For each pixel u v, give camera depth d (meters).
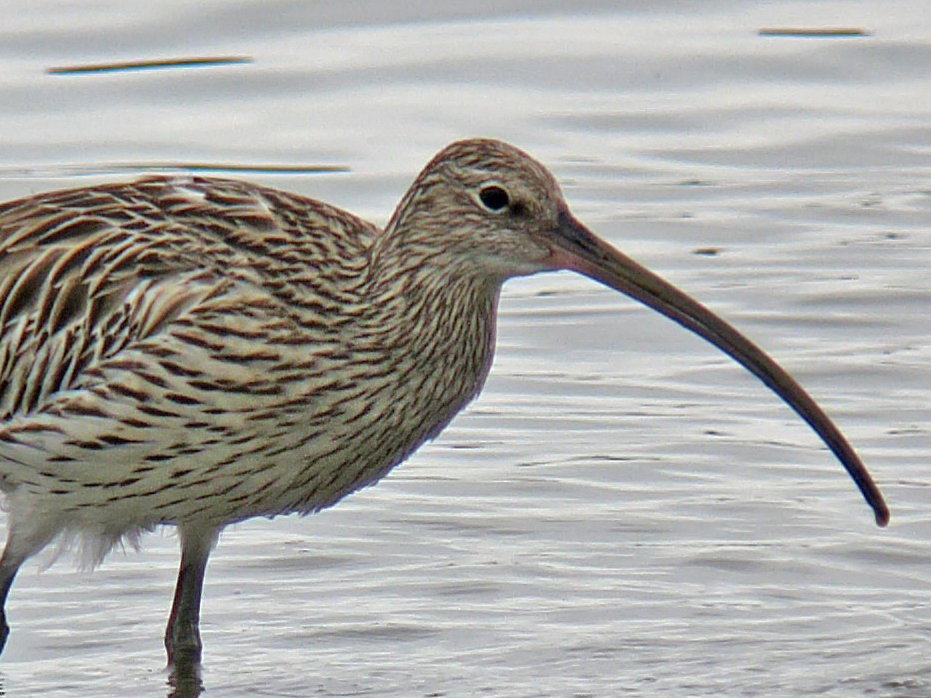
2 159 22.94
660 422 18.00
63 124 23.64
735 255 21.30
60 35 25.16
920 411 17.98
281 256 13.86
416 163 22.94
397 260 13.79
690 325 13.71
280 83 24.52
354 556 15.81
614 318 20.14
